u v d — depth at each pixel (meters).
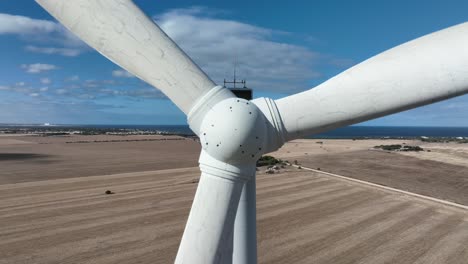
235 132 4.53
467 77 4.25
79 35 5.12
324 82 5.01
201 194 4.81
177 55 4.91
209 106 4.82
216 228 4.77
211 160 4.74
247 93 7.20
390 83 4.60
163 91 5.09
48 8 5.06
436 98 4.50
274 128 4.95
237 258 6.54
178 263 4.93
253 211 6.61
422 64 4.43
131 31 4.89
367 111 4.80
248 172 4.81
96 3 4.88
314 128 5.03
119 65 5.20
